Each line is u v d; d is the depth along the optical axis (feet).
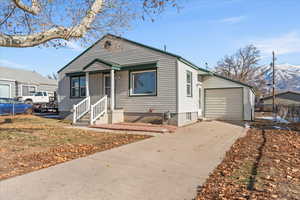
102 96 41.91
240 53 135.13
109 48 40.29
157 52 36.88
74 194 10.15
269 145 20.48
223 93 50.42
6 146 20.02
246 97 48.01
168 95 35.70
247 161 15.30
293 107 45.85
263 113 85.87
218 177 12.36
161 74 36.45
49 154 17.53
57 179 12.04
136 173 13.20
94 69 39.47
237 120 48.29
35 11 21.17
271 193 9.83
